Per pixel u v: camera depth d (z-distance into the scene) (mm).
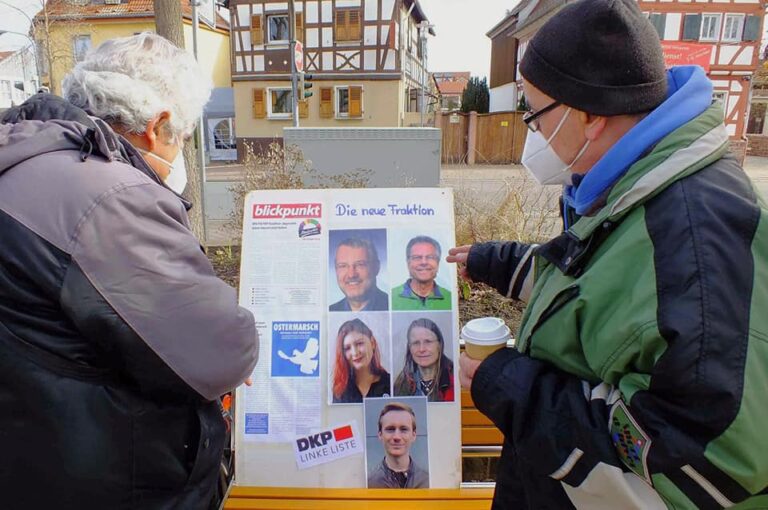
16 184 979
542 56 1062
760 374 816
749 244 876
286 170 5277
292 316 1673
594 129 1057
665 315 848
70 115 1099
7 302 965
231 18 22375
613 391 966
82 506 1031
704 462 827
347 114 22547
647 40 1000
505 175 6457
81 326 967
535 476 1046
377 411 1625
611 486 937
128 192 1014
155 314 1006
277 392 1639
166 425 1102
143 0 23297
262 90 22641
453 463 1609
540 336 1093
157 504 1110
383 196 1755
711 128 978
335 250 1713
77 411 994
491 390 1074
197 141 5832
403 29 23141
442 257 1693
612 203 982
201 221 5914
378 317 1664
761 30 20781
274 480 1612
